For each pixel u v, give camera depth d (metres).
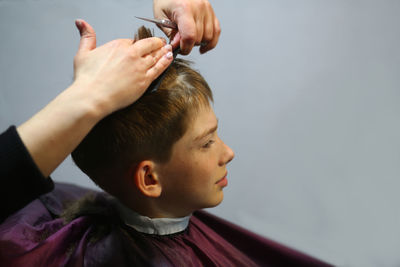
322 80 1.41
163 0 0.55
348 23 1.38
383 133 1.34
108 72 0.41
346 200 1.33
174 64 0.55
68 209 0.68
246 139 1.46
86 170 0.55
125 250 0.56
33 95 1.35
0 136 0.38
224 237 0.79
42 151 0.38
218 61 1.46
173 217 0.59
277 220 1.39
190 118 0.51
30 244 0.56
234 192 1.46
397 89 1.35
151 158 0.51
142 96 0.49
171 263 0.57
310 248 1.27
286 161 1.42
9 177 0.37
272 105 1.45
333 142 1.38
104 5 1.35
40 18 1.33
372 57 1.38
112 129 0.50
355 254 1.23
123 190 0.55
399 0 1.34
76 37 1.35
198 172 0.54
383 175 1.31
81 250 0.54
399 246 1.22
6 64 1.33
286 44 1.43
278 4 1.42
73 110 0.39
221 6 1.44
